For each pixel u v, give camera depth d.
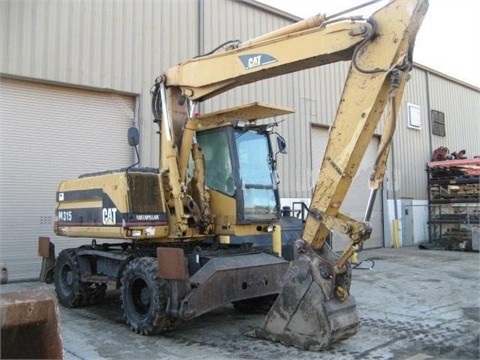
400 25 4.39
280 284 5.98
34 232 9.29
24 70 9.01
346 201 15.52
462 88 22.34
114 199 6.05
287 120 13.91
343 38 4.67
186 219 5.99
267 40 5.29
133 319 5.61
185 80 6.18
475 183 16.94
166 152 6.24
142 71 10.62
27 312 2.07
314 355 4.60
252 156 6.47
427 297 7.74
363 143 4.61
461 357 4.65
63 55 9.48
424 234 18.66
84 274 6.98
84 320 6.27
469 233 15.94
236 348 4.91
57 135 9.62
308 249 4.75
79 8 9.74
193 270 5.89
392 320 6.17
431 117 20.00
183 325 5.93
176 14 11.31
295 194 13.81
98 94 10.20
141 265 5.55
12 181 9.07
